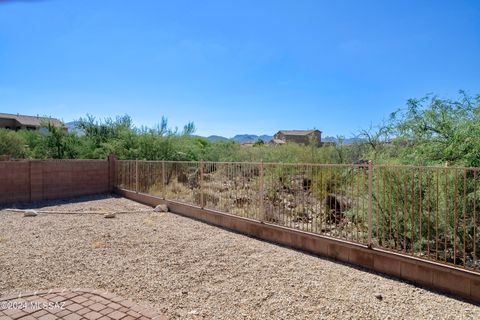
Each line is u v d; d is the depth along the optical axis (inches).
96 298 152.9
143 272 187.2
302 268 195.5
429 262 169.5
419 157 227.5
